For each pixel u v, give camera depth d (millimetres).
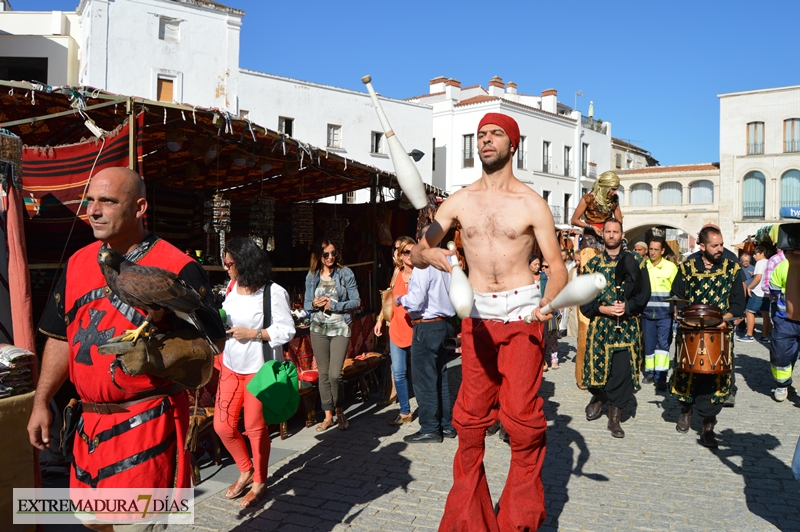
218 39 26188
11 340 4586
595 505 4312
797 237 4328
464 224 3303
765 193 40375
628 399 6156
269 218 8391
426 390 5883
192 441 4742
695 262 6324
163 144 7613
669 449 5695
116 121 6062
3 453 3443
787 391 8289
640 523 4008
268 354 4453
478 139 3291
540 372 3268
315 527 3977
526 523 3217
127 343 2391
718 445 5812
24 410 3559
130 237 2688
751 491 4586
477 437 3354
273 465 5246
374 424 6645
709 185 43000
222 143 7070
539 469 3318
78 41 28172
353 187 10812
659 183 44438
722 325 5633
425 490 4621
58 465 4961
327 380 6301
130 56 24234
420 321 5879
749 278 14398
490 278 3250
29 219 5570
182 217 11047
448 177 37969
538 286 3266
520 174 38594
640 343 6211
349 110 29719
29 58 26875
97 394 2541
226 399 4422
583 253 8086
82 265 2688
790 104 39469
